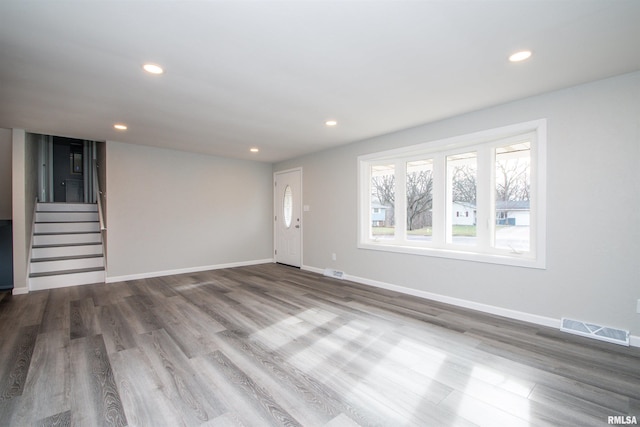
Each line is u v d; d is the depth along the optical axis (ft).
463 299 11.67
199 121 12.25
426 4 5.34
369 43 6.64
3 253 15.81
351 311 11.22
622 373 6.92
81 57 7.18
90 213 20.02
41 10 5.43
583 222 8.89
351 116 11.65
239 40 6.52
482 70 7.93
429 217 13.52
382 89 9.12
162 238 17.48
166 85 8.79
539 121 9.58
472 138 11.18
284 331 9.38
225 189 20.04
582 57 7.26
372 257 15.14
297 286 15.05
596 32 6.20
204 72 8.01
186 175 18.38
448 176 12.89
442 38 6.46
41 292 13.84
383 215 15.30
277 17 5.71
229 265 20.26
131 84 8.70
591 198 8.76
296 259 20.26
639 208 8.09
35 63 7.44
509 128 10.21
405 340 8.70
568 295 9.18
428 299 12.73
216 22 5.86
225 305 11.98
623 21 5.80
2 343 8.54
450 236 12.87
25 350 8.10
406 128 13.29
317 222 18.40
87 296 13.20
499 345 8.34
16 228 13.50
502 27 6.05
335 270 17.15
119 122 12.34
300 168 19.71
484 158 11.55
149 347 8.29
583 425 5.30
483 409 5.73
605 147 8.52
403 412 5.65
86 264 16.01
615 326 8.43
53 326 9.77
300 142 15.94
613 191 8.43
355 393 6.23
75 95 9.46
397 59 7.36
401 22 5.88
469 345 8.36
